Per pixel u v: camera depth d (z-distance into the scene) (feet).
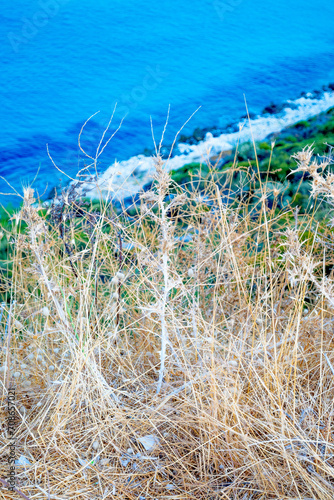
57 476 6.20
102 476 6.23
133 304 8.71
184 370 6.89
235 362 6.73
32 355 7.43
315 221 10.03
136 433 6.75
